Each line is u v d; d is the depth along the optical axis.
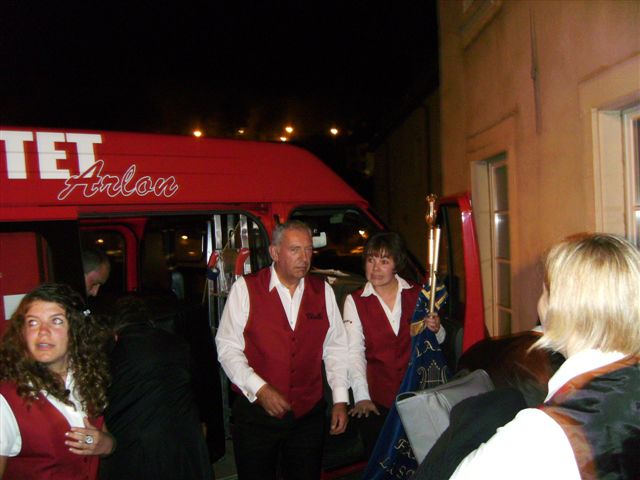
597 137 3.42
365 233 3.86
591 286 1.18
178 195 3.17
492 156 5.27
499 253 5.45
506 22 4.78
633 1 3.02
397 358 2.88
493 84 5.14
